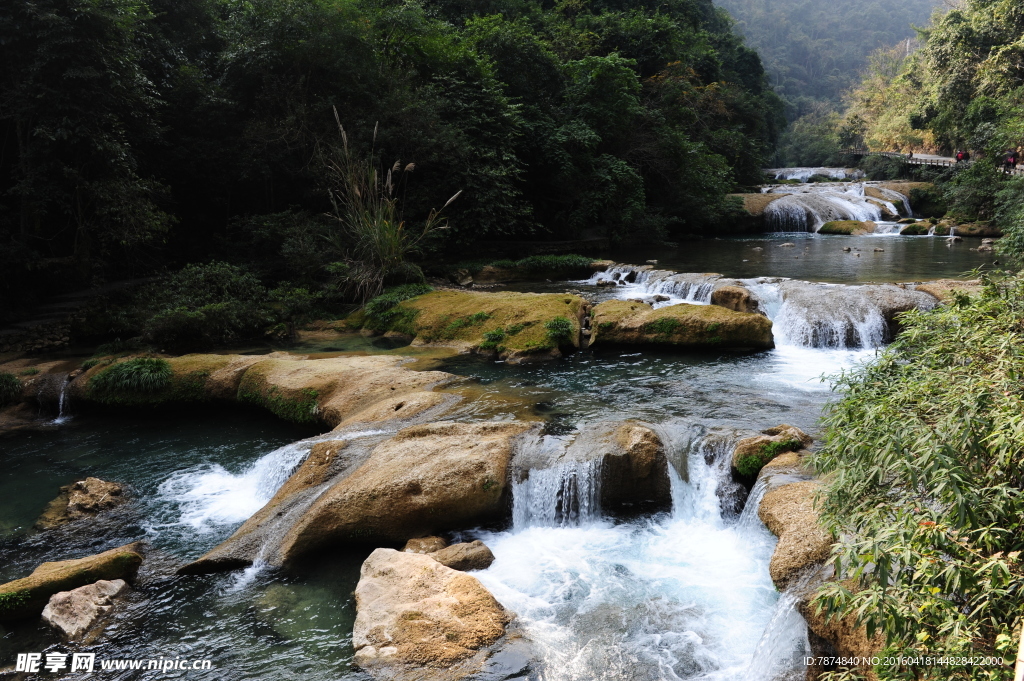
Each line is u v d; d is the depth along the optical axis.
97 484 8.37
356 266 16.52
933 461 3.64
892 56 88.19
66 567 6.32
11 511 7.98
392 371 10.88
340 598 6.14
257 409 10.98
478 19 26.09
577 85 26.83
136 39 16.42
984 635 3.67
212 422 10.74
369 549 7.02
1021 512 3.43
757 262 20.19
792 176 48.69
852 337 12.24
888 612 3.47
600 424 8.28
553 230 25.03
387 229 16.22
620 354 12.46
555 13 35.69
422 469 7.18
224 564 6.65
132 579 6.50
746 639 5.30
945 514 3.73
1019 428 3.37
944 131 40.00
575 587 6.10
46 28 13.06
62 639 5.68
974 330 4.85
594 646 5.27
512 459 7.55
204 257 18.19
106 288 15.55
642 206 25.92
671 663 5.06
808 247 23.95
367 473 7.25
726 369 11.22
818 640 4.80
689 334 12.43
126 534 7.43
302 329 15.16
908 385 4.66
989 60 32.78
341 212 18.72
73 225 15.96
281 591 6.28
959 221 27.09
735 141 37.84
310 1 18.55
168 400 11.12
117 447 9.82
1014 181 22.39
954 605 3.58
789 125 84.81
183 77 18.31
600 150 27.17
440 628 5.33
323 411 10.03
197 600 6.17
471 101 21.44
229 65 18.69
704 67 43.88
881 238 26.42
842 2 128.62
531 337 12.42
